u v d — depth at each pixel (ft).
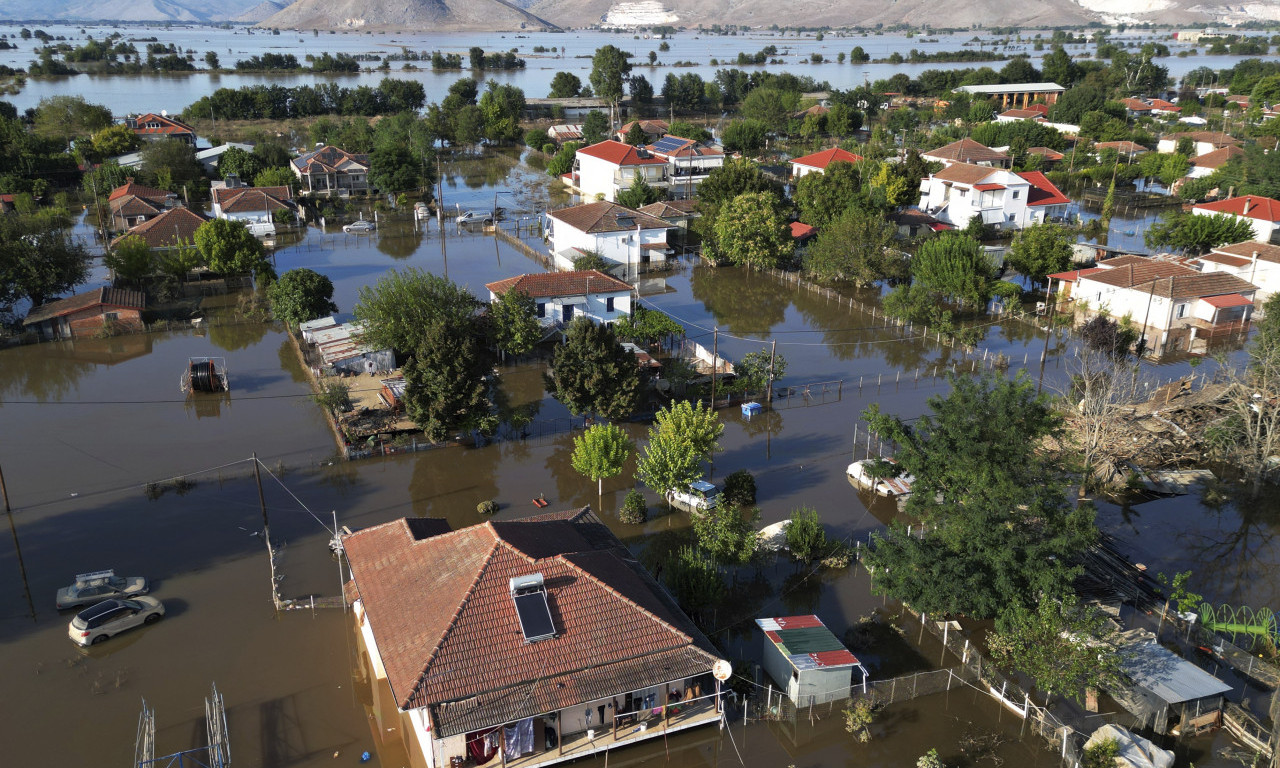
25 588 124.98
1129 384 191.11
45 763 94.73
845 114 588.09
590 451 149.79
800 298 277.85
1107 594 122.93
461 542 107.45
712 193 324.80
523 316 210.38
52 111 517.14
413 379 169.07
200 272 277.03
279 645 115.85
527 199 417.08
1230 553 141.79
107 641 114.83
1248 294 252.62
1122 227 366.63
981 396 122.93
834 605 128.06
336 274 286.05
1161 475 163.53
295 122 640.17
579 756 96.43
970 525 112.37
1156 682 103.65
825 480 163.94
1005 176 347.15
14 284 231.30
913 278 274.98
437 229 355.36
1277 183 364.17
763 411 193.88
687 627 105.19
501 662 93.09
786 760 99.50
